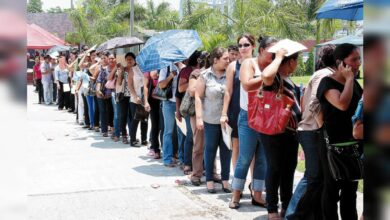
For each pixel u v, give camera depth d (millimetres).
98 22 27281
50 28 43031
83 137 9891
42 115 14102
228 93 4949
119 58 8812
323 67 3791
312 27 25312
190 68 6141
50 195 5328
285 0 19109
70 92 14516
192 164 6121
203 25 17625
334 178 3365
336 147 3352
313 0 26250
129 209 4828
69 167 6875
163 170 6688
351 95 3207
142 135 8781
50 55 17406
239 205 4883
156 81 7203
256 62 4102
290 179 4254
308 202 3727
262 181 4828
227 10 17641
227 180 5465
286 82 3959
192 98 5613
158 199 5191
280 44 3732
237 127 5043
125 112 8969
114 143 9117
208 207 4883
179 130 6680
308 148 3676
